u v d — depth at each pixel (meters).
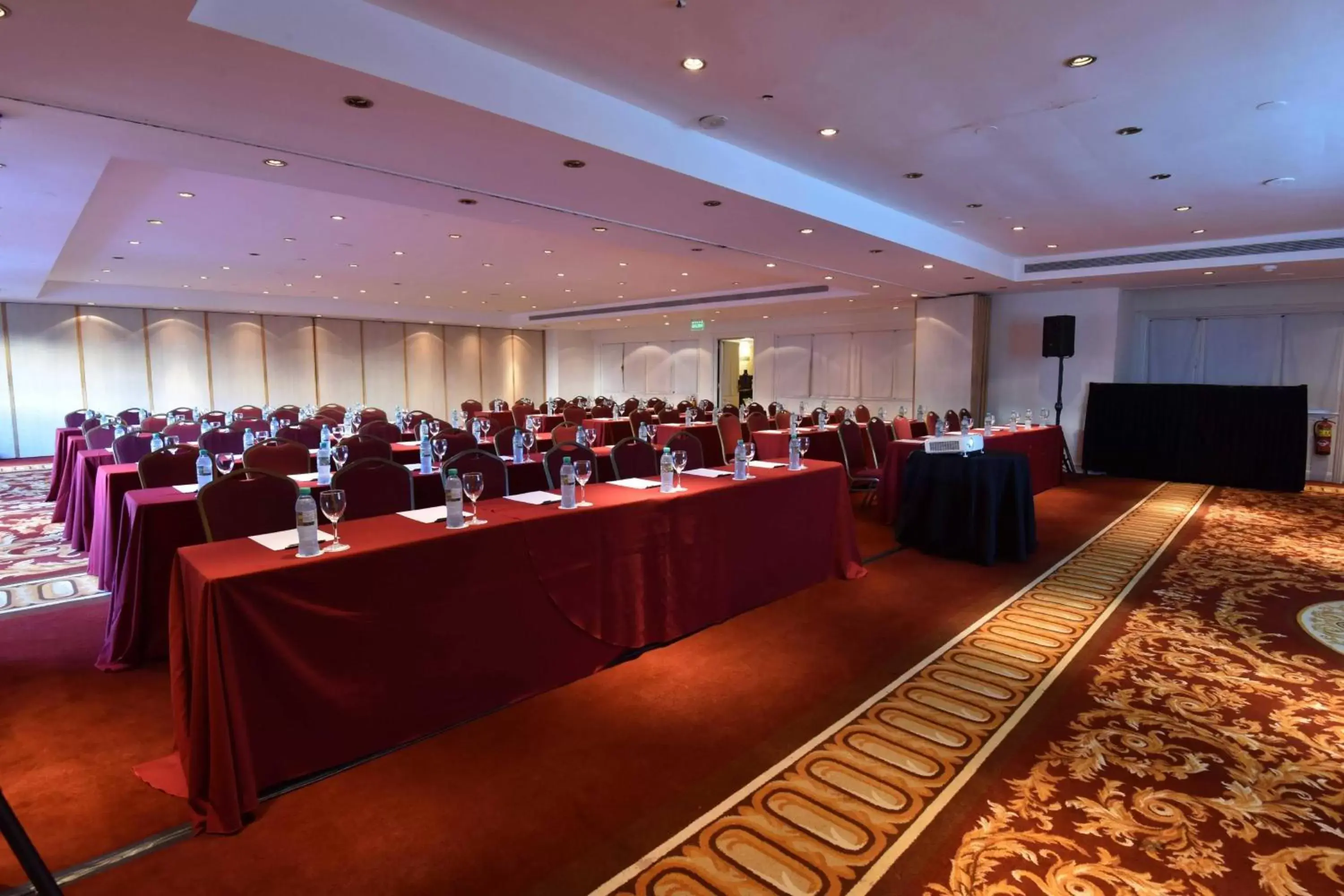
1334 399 9.57
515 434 5.91
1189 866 2.02
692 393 17.53
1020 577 4.87
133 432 6.89
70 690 3.14
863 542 5.88
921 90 3.91
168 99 3.22
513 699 2.96
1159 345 10.84
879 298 11.75
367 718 2.52
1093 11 3.06
